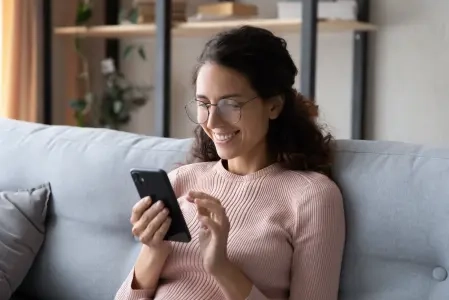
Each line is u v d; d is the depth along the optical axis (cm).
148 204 120
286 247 122
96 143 165
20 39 265
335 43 264
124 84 299
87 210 159
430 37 245
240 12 244
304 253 119
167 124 230
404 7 248
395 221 119
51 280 163
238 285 114
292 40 271
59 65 303
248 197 128
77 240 161
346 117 264
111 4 308
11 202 163
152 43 305
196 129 145
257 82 123
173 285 127
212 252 114
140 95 305
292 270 121
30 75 271
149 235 118
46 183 167
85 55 312
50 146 170
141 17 263
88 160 162
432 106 247
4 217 160
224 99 122
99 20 313
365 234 121
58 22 299
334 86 266
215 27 242
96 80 315
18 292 169
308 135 132
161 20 227
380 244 120
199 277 125
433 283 116
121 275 153
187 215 132
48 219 167
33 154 171
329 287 118
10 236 159
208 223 113
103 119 294
